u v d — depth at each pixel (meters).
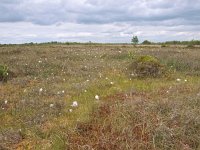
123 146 5.55
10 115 8.28
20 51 22.42
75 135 6.28
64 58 18.38
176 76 12.27
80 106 8.34
